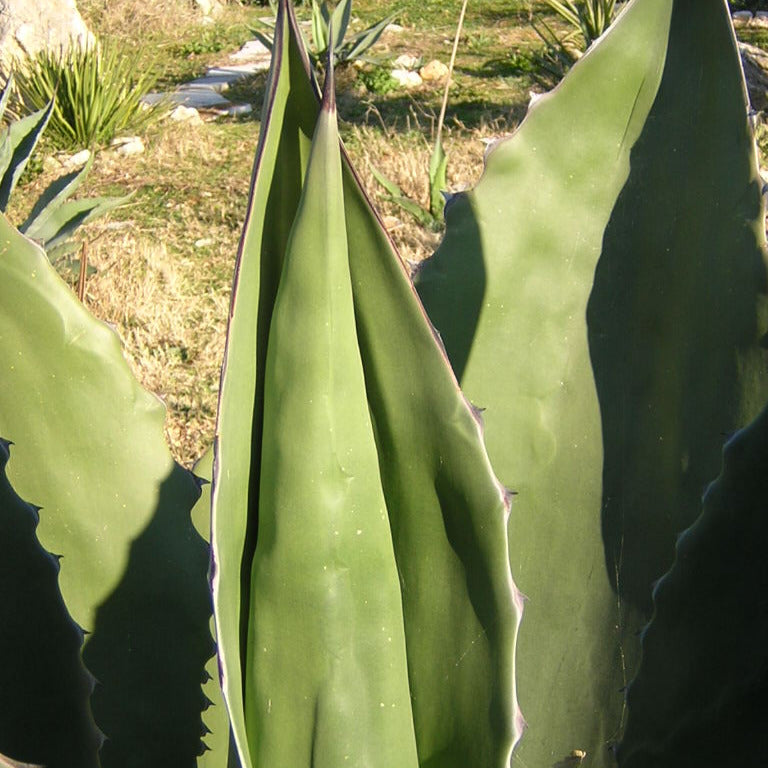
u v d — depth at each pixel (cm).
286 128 105
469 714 113
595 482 151
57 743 125
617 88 143
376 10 1389
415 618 114
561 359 150
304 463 106
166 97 959
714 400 144
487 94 984
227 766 146
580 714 152
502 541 109
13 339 135
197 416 472
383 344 108
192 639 145
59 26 1012
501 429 150
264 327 108
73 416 139
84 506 141
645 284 146
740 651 130
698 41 138
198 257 653
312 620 109
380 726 113
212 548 100
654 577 150
